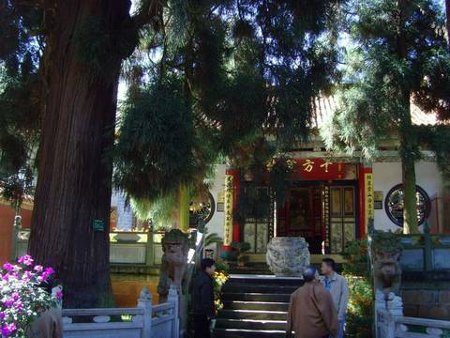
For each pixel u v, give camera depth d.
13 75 10.94
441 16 12.55
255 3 9.59
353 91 12.40
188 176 8.44
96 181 9.41
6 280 5.01
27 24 10.16
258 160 10.00
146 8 9.68
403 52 12.82
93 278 9.17
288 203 18.86
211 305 8.93
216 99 9.48
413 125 12.65
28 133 11.62
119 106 10.03
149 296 8.30
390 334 7.85
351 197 17.81
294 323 6.98
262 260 17.33
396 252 10.05
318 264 17.08
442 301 10.73
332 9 9.98
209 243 16.62
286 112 8.88
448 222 16.19
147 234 12.66
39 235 9.15
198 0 8.64
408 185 13.19
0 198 15.01
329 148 14.47
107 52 8.90
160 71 9.59
